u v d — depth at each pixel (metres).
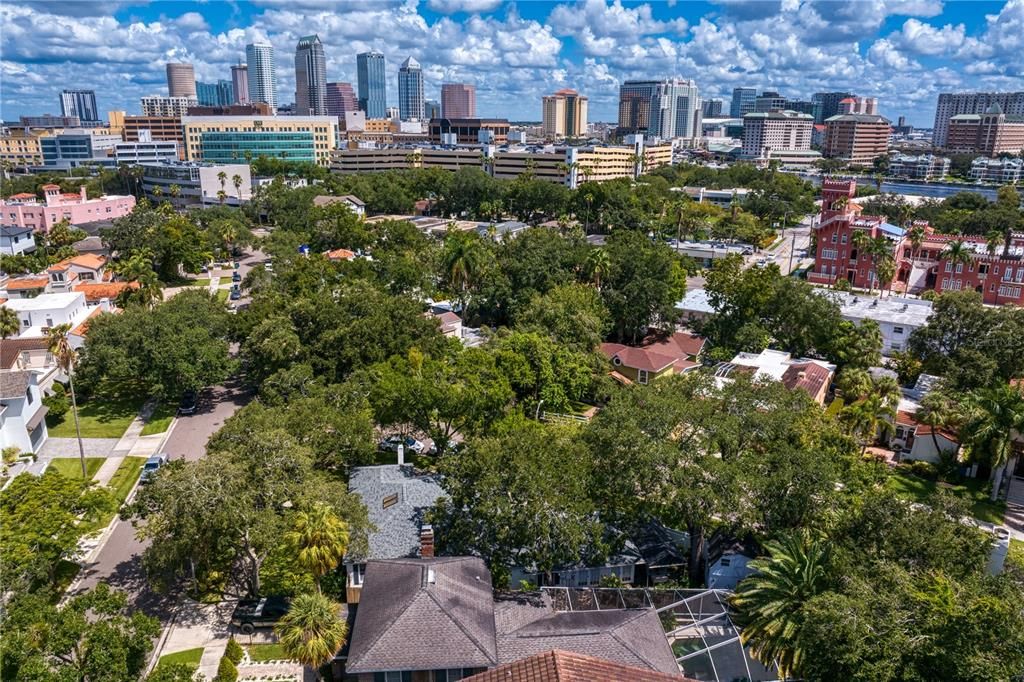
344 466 59.00
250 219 199.75
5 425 64.56
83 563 51.91
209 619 46.19
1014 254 130.00
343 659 40.62
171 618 46.06
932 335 89.94
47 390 78.81
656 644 39.84
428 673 36.78
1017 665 31.48
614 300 102.12
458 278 109.25
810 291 98.94
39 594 43.12
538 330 82.94
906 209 194.25
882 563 39.59
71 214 189.25
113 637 33.38
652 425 50.81
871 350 91.00
